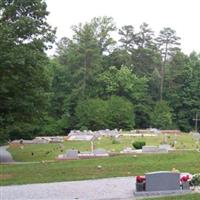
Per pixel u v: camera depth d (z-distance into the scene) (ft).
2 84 130.62
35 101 142.31
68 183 75.72
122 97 306.96
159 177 65.67
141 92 320.50
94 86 317.83
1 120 136.36
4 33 126.00
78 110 281.95
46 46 138.92
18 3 134.82
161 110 310.65
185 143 172.86
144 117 317.22
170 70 348.18
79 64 319.88
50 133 277.85
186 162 99.09
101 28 356.59
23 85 135.95
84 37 321.32
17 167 97.81
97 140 190.90
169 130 289.94
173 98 342.03
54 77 311.27
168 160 103.40
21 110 140.97
